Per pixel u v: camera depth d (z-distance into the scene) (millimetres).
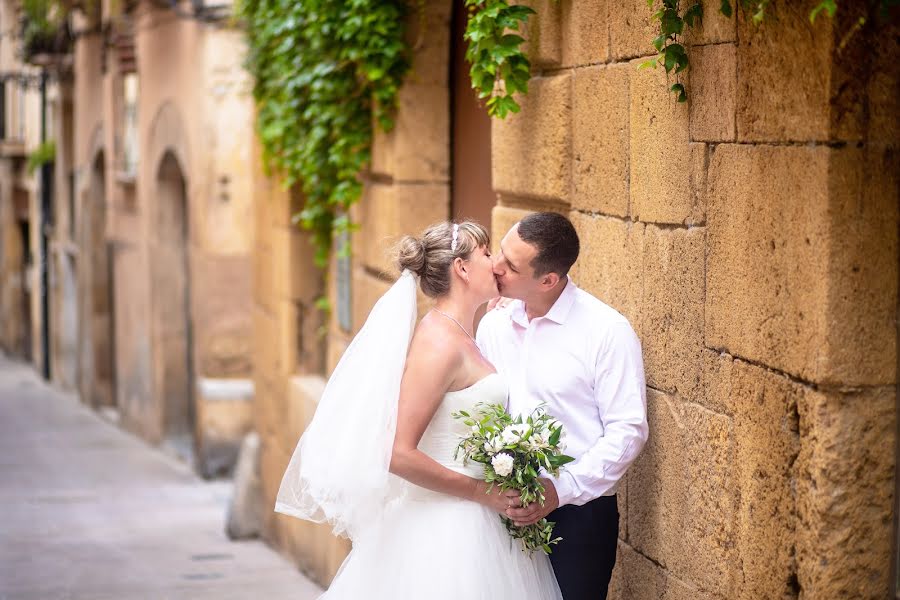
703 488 3521
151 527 10250
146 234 15352
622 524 4070
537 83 4520
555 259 3629
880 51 2865
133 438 16672
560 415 3744
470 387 3666
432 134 6188
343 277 7480
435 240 3703
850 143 2877
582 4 4160
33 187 26328
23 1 21156
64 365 23609
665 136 3643
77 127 20344
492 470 3518
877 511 3002
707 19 3385
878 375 2945
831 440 2953
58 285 23906
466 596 3596
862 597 3018
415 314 3723
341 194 6789
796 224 3004
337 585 3844
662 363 3746
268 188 9133
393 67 6176
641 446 3650
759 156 3156
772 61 3076
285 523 8727
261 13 8141
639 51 3768
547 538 3684
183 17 12867
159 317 15125
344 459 3633
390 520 3777
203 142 12539
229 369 12867
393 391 3615
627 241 3938
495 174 4953
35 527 10281
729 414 3375
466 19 5949
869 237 2902
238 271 12703
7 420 19234
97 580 7902
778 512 3164
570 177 4363
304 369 8633
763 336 3170
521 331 3908
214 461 12930
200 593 7445
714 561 3473
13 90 27375
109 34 16984
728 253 3328
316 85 6797
